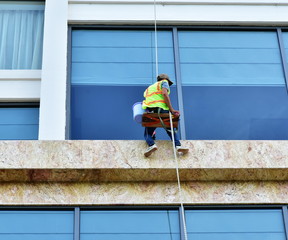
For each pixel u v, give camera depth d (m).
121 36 17.78
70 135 16.42
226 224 14.96
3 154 15.04
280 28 18.16
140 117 14.96
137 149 15.27
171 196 15.06
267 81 17.41
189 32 17.92
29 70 17.30
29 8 18.44
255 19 18.05
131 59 17.50
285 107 17.09
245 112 16.94
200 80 17.25
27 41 17.97
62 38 17.33
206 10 18.08
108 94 17.02
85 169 14.91
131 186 15.16
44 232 14.73
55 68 16.89
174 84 17.14
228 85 17.27
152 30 17.92
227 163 15.20
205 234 14.82
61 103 16.44
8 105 16.98
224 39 17.89
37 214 14.91
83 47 17.56
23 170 14.84
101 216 14.91
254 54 17.75
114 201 14.91
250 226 14.98
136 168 14.95
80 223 14.82
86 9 17.92
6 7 18.41
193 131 16.56
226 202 15.05
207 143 15.47
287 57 17.75
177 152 15.26
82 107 16.78
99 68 17.31
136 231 14.80
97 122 16.64
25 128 16.72
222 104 16.98
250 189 15.27
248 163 15.23
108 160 15.06
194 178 15.26
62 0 17.88
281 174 15.30
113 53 17.53
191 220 14.96
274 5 18.30
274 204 15.18
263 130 16.73
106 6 18.00
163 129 16.47
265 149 15.47
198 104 16.92
